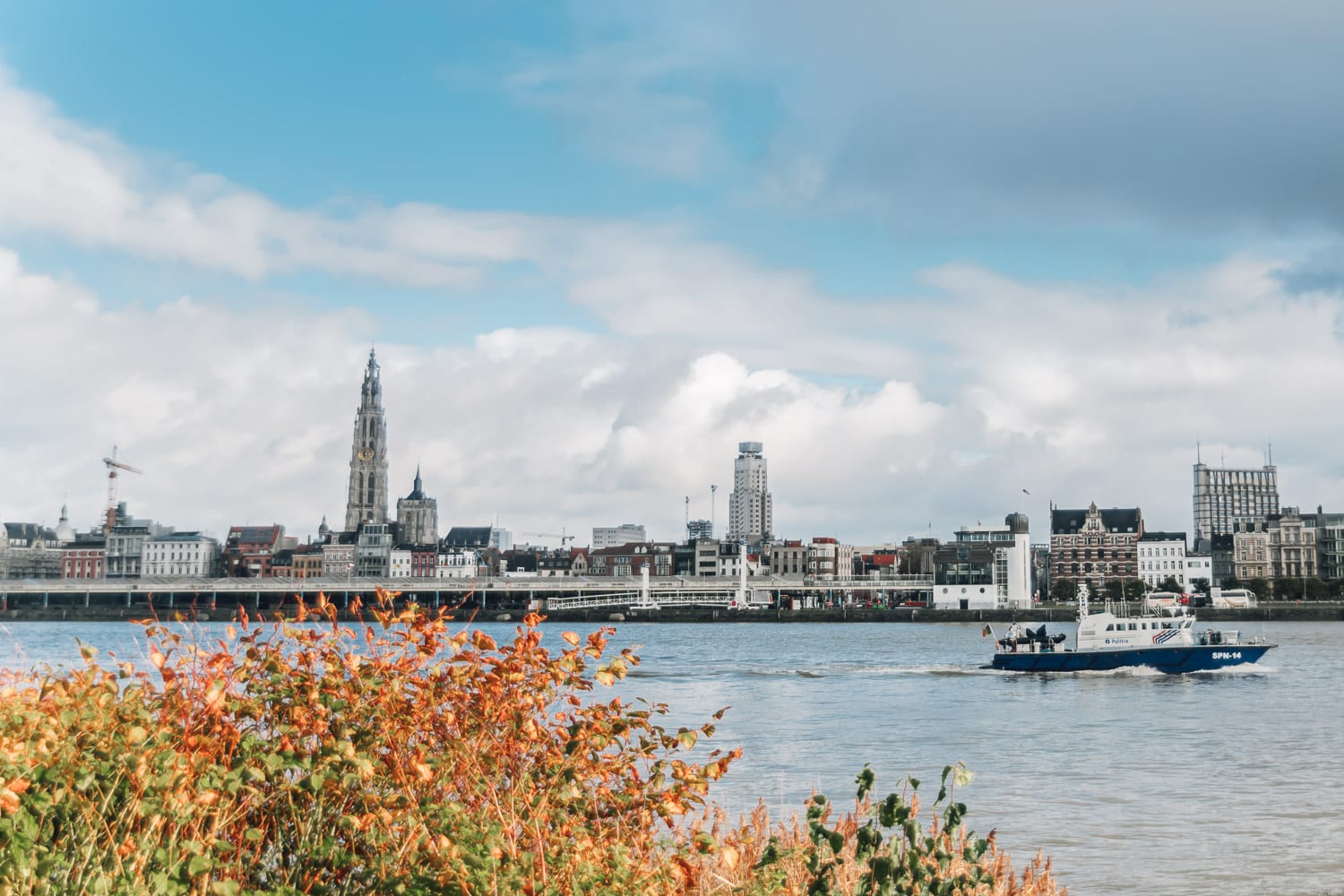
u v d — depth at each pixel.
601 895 9.05
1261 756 44.78
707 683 83.06
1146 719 58.84
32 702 9.38
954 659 116.31
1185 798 34.44
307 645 10.22
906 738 50.19
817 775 38.56
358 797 9.44
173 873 8.09
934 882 10.45
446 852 8.59
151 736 9.02
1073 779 38.69
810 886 10.62
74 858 7.99
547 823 9.85
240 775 8.89
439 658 10.52
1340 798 34.59
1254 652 90.94
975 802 33.78
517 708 10.33
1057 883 24.02
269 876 9.28
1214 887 23.78
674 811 10.53
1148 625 92.75
